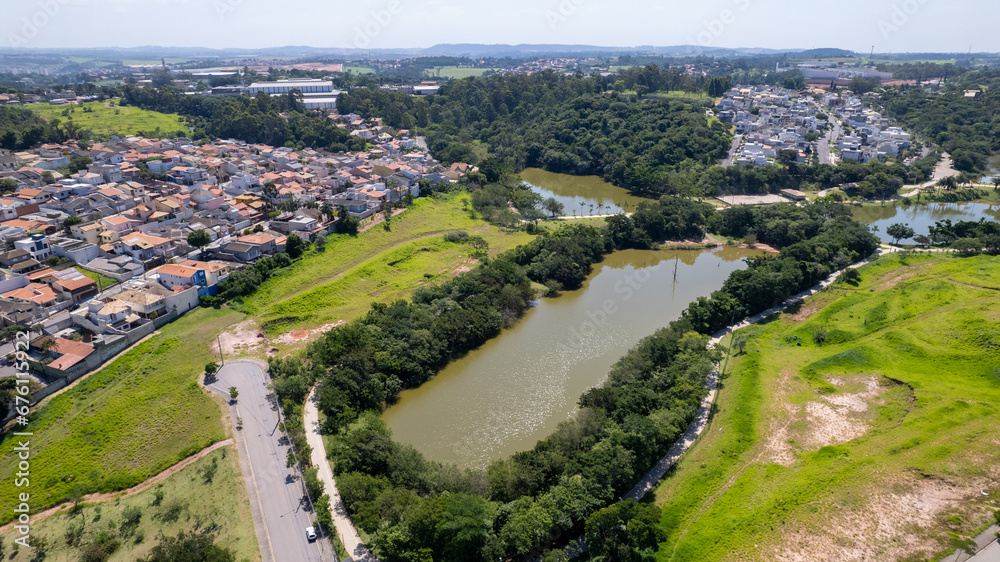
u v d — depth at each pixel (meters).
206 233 148.75
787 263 144.12
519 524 69.81
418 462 83.44
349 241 165.00
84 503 77.81
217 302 128.25
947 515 72.62
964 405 90.88
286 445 87.69
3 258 124.50
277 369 103.62
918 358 106.38
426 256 167.00
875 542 69.81
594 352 121.94
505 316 132.38
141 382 100.56
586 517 72.25
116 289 124.12
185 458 85.38
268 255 147.38
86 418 91.81
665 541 71.31
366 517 72.12
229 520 74.44
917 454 82.38
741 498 77.69
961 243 158.00
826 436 90.38
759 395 100.06
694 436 92.81
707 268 169.88
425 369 111.31
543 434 96.25
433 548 68.38
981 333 107.19
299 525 73.88
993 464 78.88
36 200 161.50
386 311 124.56
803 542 70.44
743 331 125.19
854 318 125.38
